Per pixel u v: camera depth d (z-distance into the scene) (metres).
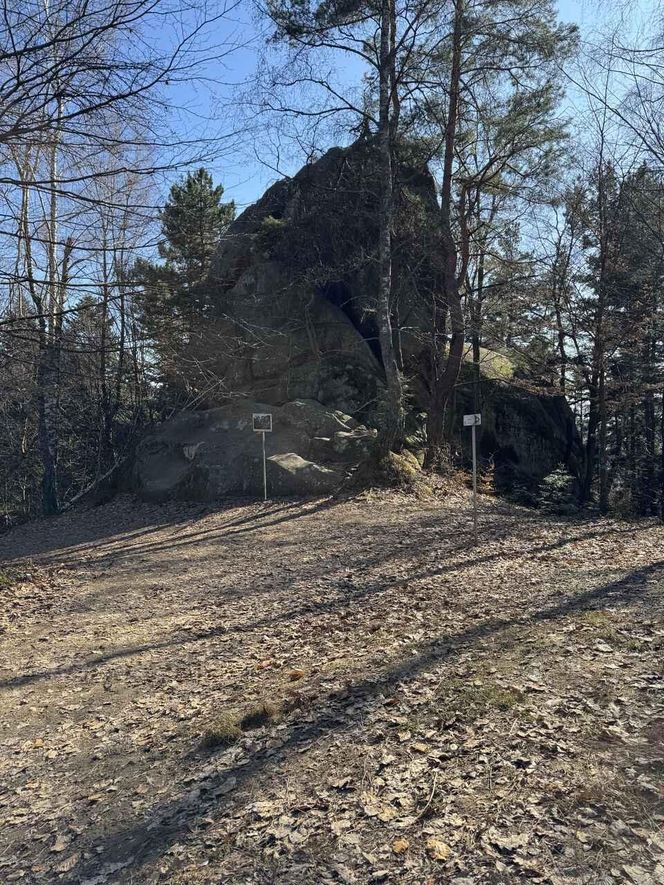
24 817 4.15
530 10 18.06
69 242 8.73
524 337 21.97
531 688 4.69
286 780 3.99
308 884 3.01
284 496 17.19
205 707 5.46
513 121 19.19
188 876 3.23
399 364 21.98
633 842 2.90
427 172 23.48
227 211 25.30
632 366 21.86
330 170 24.16
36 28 6.68
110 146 7.18
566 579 8.37
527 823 3.16
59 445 26.98
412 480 16.97
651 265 17.28
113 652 7.23
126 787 4.34
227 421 20.36
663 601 6.72
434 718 4.45
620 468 26.34
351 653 6.23
